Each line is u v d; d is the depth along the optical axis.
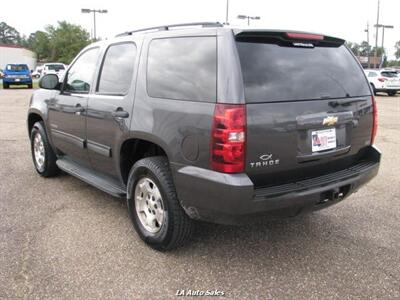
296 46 3.40
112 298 3.00
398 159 7.17
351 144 3.68
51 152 5.61
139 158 4.08
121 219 4.37
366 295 3.06
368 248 3.77
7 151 7.53
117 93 4.03
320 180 3.40
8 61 69.81
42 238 3.90
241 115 2.90
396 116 13.75
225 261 3.52
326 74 3.50
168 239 3.51
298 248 3.76
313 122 3.25
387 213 4.60
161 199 3.51
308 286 3.17
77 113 4.61
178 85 3.35
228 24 3.34
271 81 3.11
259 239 3.93
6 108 15.01
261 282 3.22
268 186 3.17
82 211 4.58
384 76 24.89
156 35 3.71
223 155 2.93
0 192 5.18
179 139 3.22
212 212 3.10
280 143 3.09
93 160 4.55
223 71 3.01
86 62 4.76
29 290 3.07
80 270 3.35
